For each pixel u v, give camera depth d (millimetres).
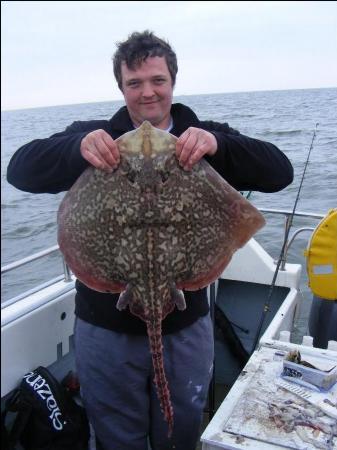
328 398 1245
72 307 1812
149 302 1123
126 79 1323
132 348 1365
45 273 4422
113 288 1199
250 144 1312
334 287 1835
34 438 1568
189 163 1111
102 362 1391
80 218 1167
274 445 1100
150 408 1473
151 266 1119
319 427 1151
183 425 1462
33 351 1631
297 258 4074
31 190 1366
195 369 1426
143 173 1105
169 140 1129
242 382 1326
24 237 5379
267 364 1408
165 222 1118
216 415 1198
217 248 1188
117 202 1121
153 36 1329
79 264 1196
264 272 2283
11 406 1549
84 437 1654
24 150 1348
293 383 1314
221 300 2369
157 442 1501
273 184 1380
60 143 1279
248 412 1206
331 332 1933
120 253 1141
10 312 1592
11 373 1540
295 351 1371
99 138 1104
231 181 1375
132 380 1396
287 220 2131
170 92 1357
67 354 1819
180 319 1374
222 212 1164
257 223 1155
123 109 1438
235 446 1093
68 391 1687
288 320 2025
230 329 2229
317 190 3736
